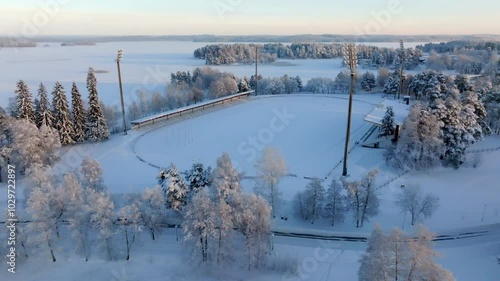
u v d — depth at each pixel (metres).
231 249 43.12
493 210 55.34
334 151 76.25
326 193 52.06
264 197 51.50
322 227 51.06
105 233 43.31
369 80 152.00
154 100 114.38
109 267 43.62
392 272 33.16
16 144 62.84
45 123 74.44
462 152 67.69
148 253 45.94
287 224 51.50
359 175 63.88
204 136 87.50
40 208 43.25
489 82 102.31
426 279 32.25
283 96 143.00
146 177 63.94
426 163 65.31
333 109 114.88
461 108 72.38
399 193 57.91
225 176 47.47
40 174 51.41
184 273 42.69
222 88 132.62
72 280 41.56
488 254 45.53
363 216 50.44
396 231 33.88
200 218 41.94
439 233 49.59
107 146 79.31
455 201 57.78
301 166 68.94
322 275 42.22
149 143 82.12
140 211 45.91
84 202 46.47
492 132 88.81
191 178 52.00
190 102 126.50
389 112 74.56
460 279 40.97
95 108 80.88
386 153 68.88
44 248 44.34
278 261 43.97
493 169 68.38
